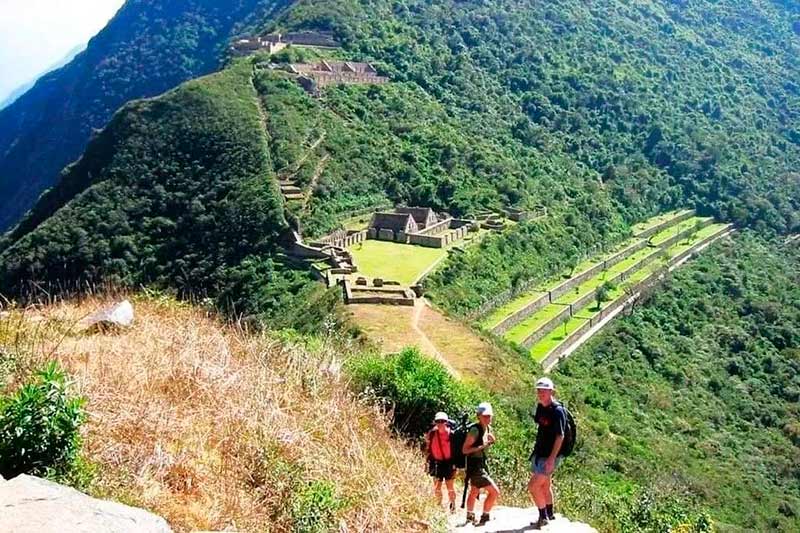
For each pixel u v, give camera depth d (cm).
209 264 5747
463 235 6562
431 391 1902
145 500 906
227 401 1222
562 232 7506
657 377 5703
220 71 8644
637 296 6794
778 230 9244
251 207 6047
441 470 1220
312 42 10400
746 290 7450
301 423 1273
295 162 6975
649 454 3769
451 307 5100
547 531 1105
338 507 1033
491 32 11781
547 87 11044
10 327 1362
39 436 847
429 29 11488
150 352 1346
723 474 4138
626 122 10919
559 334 5638
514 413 2894
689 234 8769
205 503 961
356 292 4569
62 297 1867
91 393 1085
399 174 7569
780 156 11169
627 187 9481
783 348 6612
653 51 12962
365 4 11381
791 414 5575
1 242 7156
